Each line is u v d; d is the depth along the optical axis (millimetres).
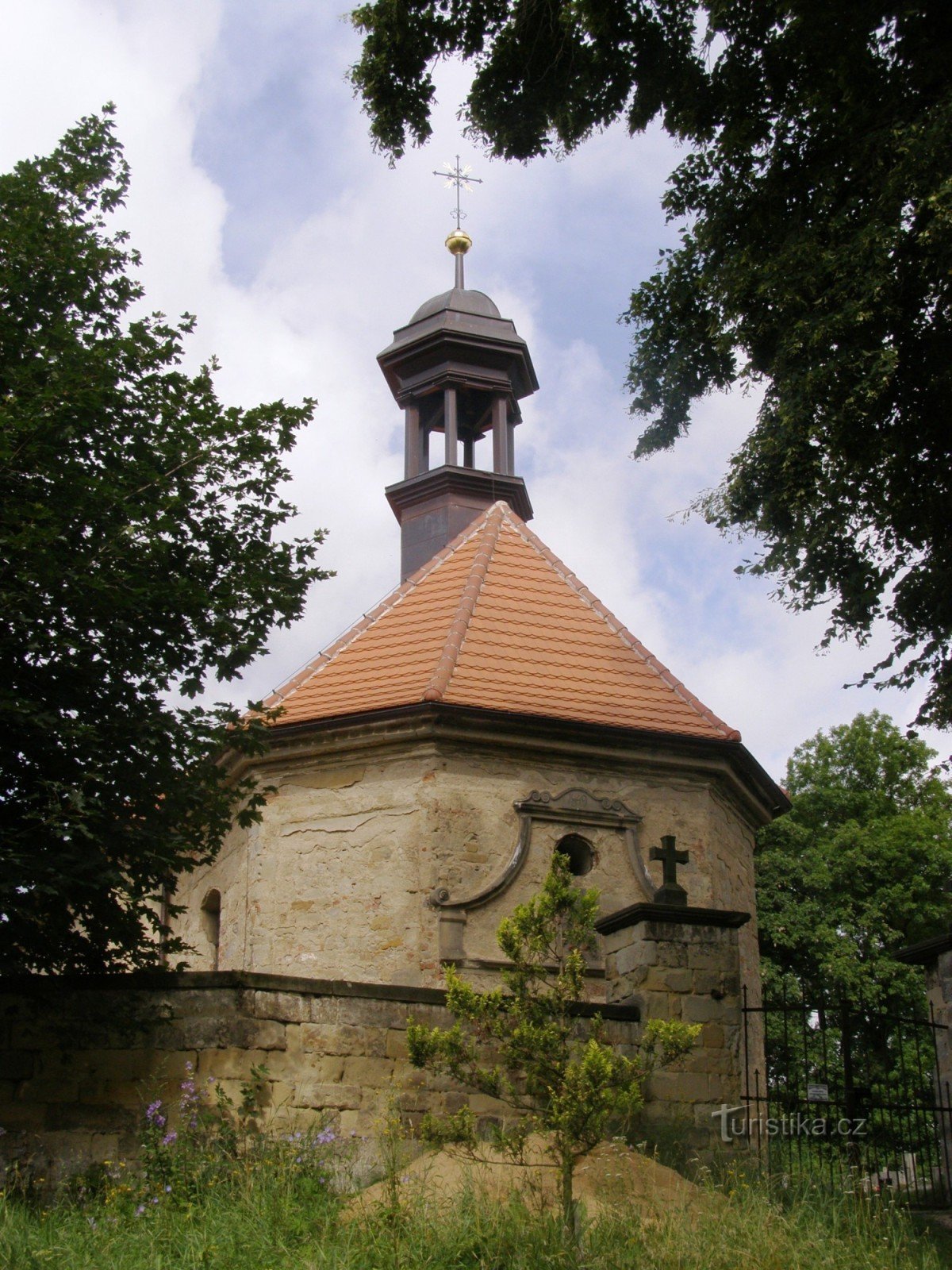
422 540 20844
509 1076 11430
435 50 13477
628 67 13312
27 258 11766
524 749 14906
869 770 31703
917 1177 13125
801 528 12477
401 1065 11219
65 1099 10484
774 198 12828
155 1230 8406
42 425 10789
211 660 11805
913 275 11617
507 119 13695
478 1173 9469
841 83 12234
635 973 12109
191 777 11461
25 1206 9352
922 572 12664
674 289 13930
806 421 11883
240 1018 10797
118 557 11023
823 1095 12023
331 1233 8375
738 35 12828
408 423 22281
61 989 10672
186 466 11750
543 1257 7930
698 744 15258
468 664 15484
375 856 14539
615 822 14938
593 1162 9961
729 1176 10289
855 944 28500
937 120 11141
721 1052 11859
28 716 10336
